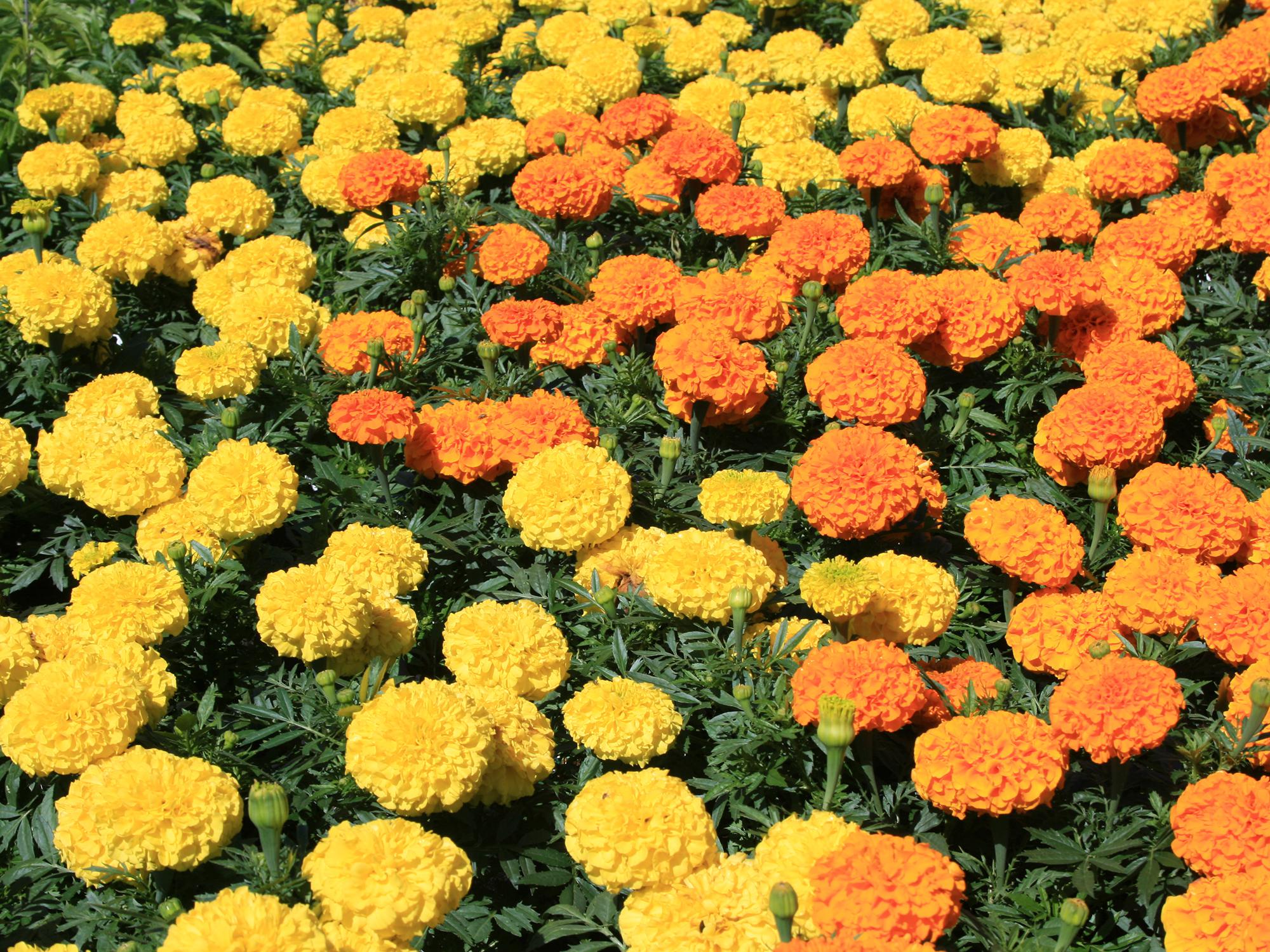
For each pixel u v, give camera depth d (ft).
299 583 3.43
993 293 4.26
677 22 6.23
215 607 3.70
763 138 5.18
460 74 5.88
